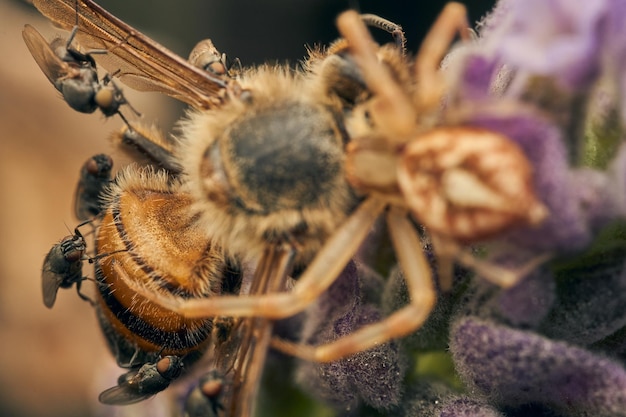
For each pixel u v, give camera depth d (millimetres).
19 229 62
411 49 61
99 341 60
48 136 64
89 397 59
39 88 63
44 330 60
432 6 61
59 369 60
